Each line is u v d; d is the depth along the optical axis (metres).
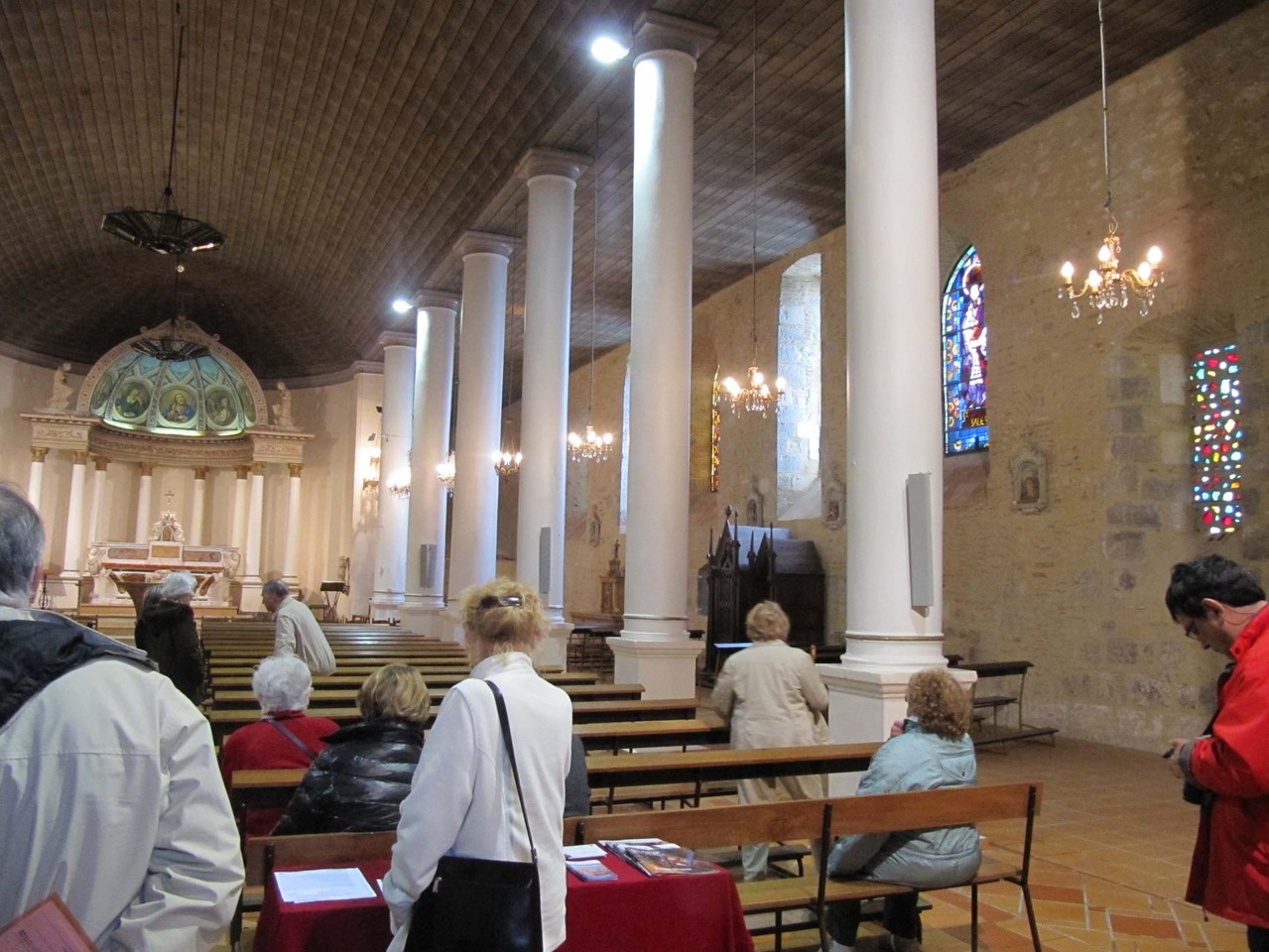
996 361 13.30
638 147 10.51
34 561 1.77
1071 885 5.79
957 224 14.17
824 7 10.30
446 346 20.03
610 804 6.50
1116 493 11.47
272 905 2.85
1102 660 11.48
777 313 18.44
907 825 4.02
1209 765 2.82
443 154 15.13
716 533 19.81
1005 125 12.94
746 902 3.90
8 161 17.92
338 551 29.14
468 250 16.72
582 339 24.62
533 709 2.56
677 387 10.05
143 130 17.58
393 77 13.89
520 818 2.44
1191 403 11.17
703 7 10.34
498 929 2.24
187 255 25.83
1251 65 10.26
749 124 13.11
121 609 26.34
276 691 4.73
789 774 5.60
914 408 6.61
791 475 18.12
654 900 3.04
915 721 4.31
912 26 6.98
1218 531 10.67
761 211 16.17
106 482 29.62
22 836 1.55
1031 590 12.49
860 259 6.83
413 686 3.90
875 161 6.85
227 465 30.80
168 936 1.62
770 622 6.08
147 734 1.67
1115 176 11.72
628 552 10.05
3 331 26.20
